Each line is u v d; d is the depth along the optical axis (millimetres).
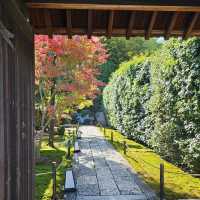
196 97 8727
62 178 9086
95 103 36312
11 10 3018
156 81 11773
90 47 11359
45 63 10688
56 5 4035
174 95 10086
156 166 10852
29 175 3990
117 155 13367
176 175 9383
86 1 4020
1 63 2629
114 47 37438
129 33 5086
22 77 3562
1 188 2604
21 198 3447
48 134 16156
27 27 3949
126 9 4223
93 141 18734
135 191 7969
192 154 9008
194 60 8805
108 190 8047
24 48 3711
